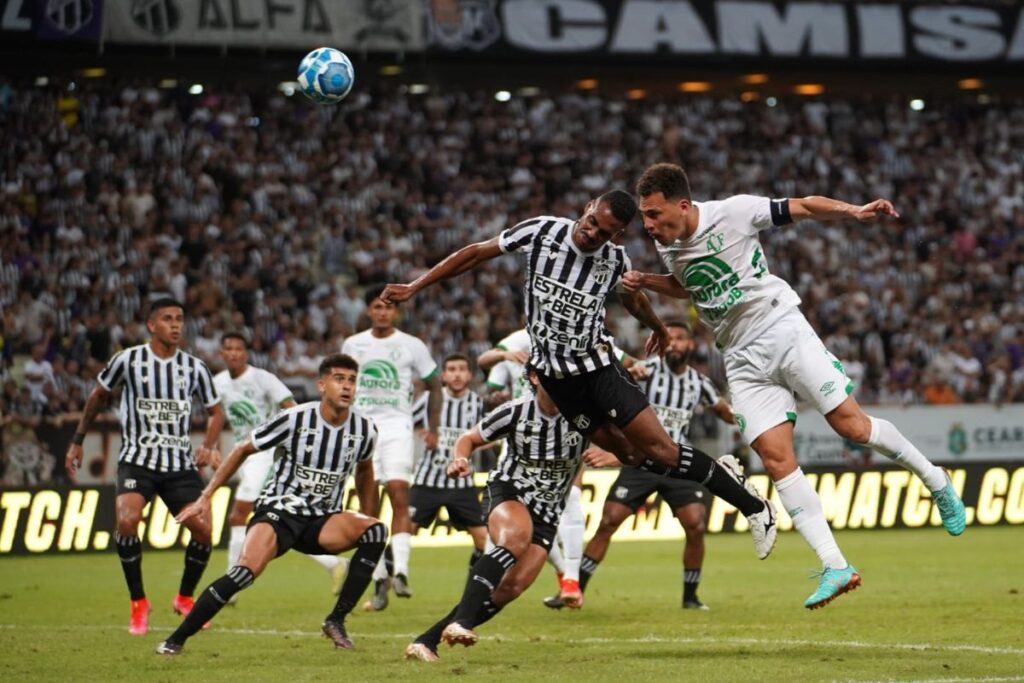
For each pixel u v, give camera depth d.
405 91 39.28
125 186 33.59
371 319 17.03
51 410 26.55
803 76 39.00
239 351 17.41
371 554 11.79
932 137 42.72
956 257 39.31
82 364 28.50
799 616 14.18
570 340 10.51
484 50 33.59
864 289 37.06
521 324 32.88
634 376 12.84
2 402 26.08
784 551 23.14
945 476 10.97
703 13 35.31
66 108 34.50
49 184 32.81
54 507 22.89
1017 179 42.31
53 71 34.53
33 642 12.42
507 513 10.67
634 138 40.44
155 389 13.81
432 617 14.68
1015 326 37.09
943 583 17.47
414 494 16.84
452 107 39.34
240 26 31.20
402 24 32.72
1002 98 43.38
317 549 11.76
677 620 14.02
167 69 35.09
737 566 20.55
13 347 28.45
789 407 10.97
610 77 38.53
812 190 40.66
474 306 33.22
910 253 38.84
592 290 10.50
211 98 36.22
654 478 15.19
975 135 43.06
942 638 12.03
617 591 17.30
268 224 34.00
